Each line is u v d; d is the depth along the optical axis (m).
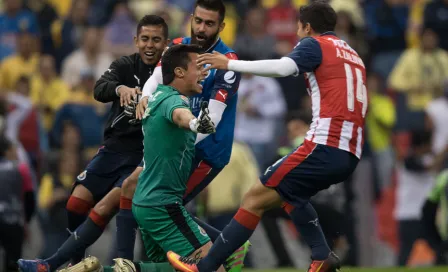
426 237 34.69
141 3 49.66
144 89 22.31
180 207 21.48
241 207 21.55
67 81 45.62
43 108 45.22
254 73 20.73
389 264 40.91
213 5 22.44
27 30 48.19
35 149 42.50
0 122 32.47
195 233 21.50
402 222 40.19
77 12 48.81
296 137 33.44
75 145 40.75
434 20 47.66
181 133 21.08
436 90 45.81
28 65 46.06
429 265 39.62
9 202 31.08
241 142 41.38
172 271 22.48
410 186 40.16
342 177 21.34
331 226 34.03
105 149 23.72
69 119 42.31
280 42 46.84
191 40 23.05
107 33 48.34
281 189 21.27
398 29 48.75
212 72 22.66
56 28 48.84
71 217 23.89
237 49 44.75
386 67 47.69
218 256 21.28
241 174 35.94
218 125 23.08
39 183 41.38
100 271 22.16
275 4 48.09
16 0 48.47
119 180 23.42
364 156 41.12
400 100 45.69
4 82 45.56
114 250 38.84
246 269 37.44
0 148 31.48
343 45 21.73
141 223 21.61
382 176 43.47
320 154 21.05
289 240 40.72
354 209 39.62
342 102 21.16
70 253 23.28
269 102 42.81
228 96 22.34
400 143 44.22
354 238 37.91
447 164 40.62
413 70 46.06
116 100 23.47
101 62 46.19
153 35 22.92
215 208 35.41
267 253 39.53
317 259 22.67
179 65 21.11
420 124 44.59
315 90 21.41
